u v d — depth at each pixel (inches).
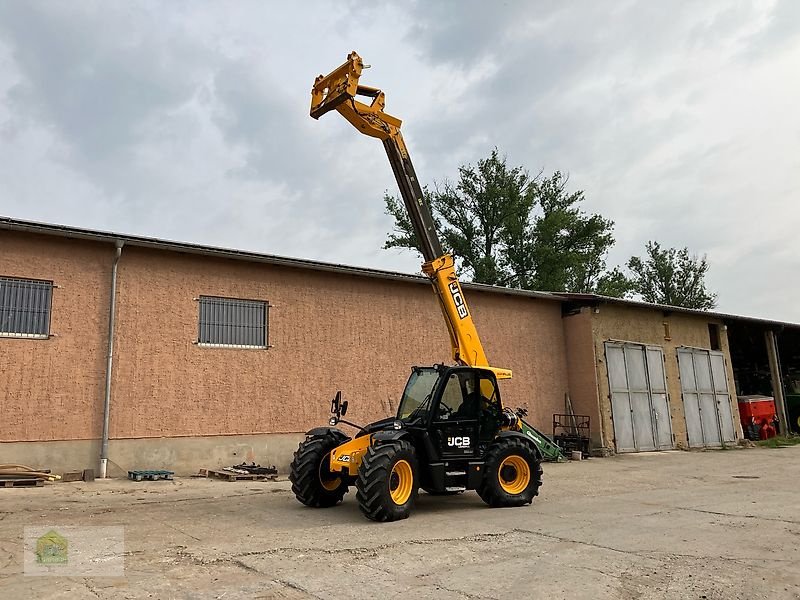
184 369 481.4
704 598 183.5
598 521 299.6
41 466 417.7
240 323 516.4
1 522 285.7
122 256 467.2
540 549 241.0
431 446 327.6
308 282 554.9
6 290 421.7
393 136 355.3
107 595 181.0
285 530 275.0
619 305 753.0
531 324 718.5
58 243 442.0
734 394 863.7
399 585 193.3
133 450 452.1
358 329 577.6
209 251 491.5
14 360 417.7
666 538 261.4
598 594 185.5
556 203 1347.2
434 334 627.5
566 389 732.7
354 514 316.8
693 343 834.2
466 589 189.5
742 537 263.9
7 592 183.0
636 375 750.5
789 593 188.7
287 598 180.2
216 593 184.1
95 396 441.7
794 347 1092.5
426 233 364.8
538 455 361.4
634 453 717.3
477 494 387.9
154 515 309.4
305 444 341.7
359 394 567.8
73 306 442.0
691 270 1770.4
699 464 593.6
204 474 471.5
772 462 606.5
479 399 350.9
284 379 527.8
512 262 1295.5
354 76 334.6
